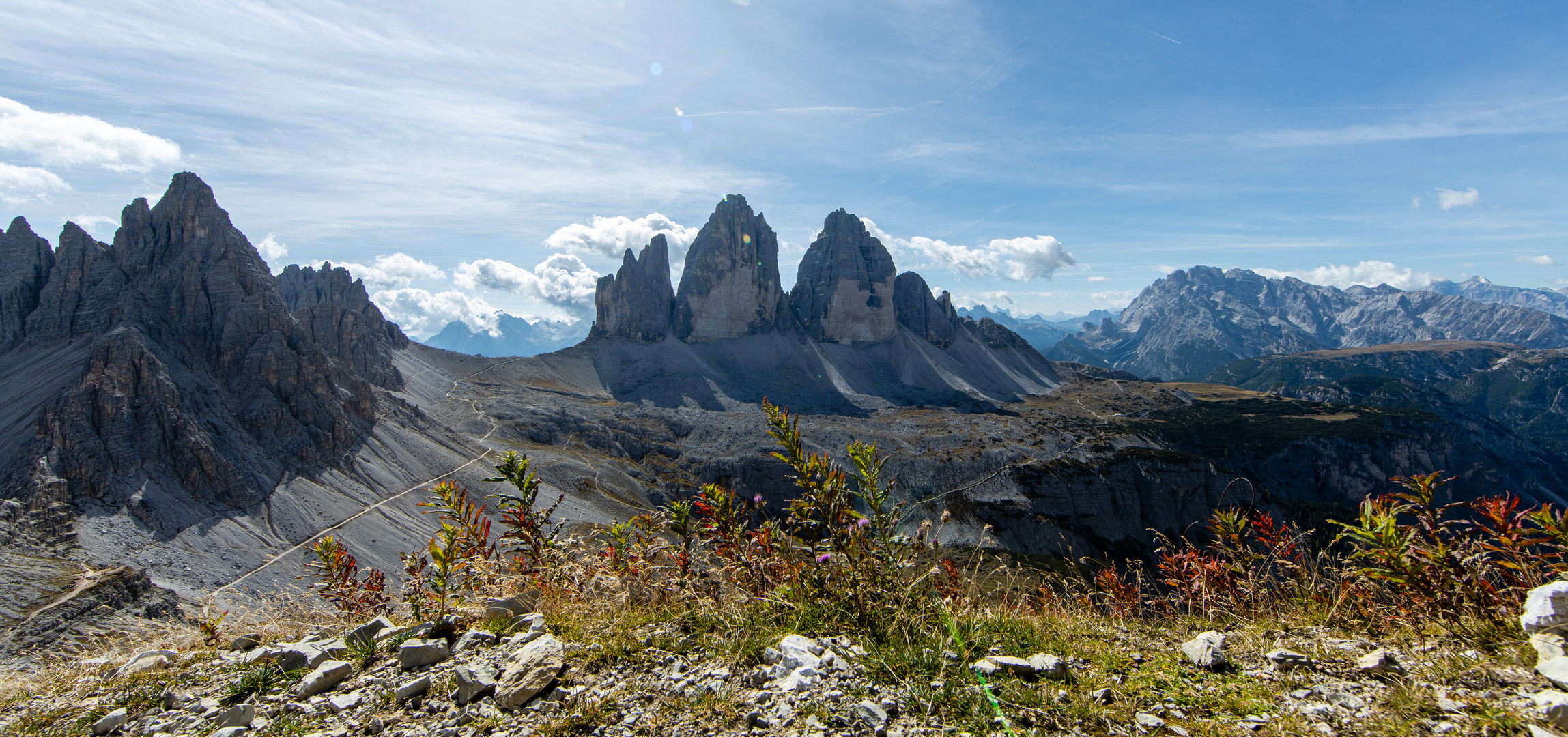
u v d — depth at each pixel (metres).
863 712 4.77
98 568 59.47
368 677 6.05
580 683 5.46
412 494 101.94
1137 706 4.91
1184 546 8.10
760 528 7.66
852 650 5.84
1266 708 4.79
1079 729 4.59
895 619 6.19
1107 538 133.00
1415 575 6.25
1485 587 5.95
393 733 5.05
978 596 6.86
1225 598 7.36
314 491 91.38
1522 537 6.11
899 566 6.79
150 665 6.95
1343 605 6.79
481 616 7.39
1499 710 4.39
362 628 7.08
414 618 7.86
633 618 6.97
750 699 5.08
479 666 5.74
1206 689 5.18
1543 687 4.56
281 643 7.32
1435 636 5.84
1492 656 5.19
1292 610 6.96
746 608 6.93
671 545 8.13
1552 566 5.86
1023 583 7.26
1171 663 5.73
